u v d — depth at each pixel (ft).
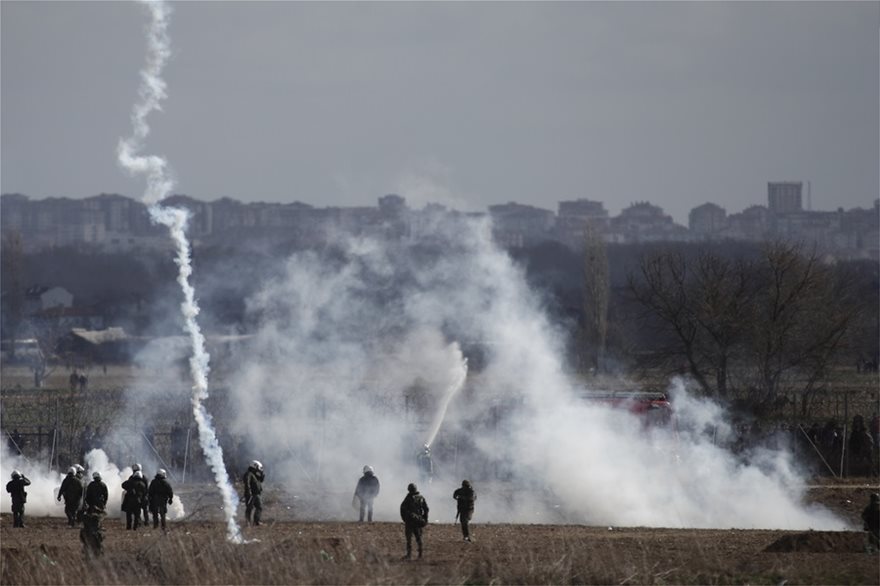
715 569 481.87
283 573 469.16
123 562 481.87
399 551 522.47
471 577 474.08
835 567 483.10
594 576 471.62
